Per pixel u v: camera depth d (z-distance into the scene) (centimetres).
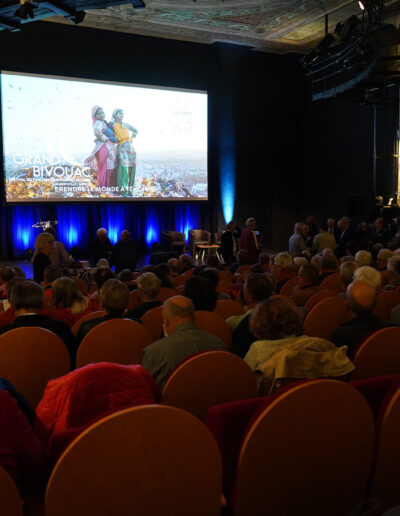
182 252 1430
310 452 143
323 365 188
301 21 1277
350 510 153
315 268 457
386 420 154
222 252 1151
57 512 116
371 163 1631
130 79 1379
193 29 1342
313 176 1619
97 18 1252
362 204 1359
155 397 185
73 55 1306
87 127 1321
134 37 1374
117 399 157
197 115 1462
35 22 1253
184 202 1460
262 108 1568
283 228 1625
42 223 1312
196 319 307
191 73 1459
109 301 308
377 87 1002
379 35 816
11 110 1239
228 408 151
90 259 1417
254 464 138
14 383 264
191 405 189
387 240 1066
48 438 155
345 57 973
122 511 121
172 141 1430
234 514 141
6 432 133
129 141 1373
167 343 230
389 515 91
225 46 1451
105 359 288
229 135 1529
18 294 299
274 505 143
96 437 116
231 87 1509
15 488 114
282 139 1600
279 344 210
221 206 1541
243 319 298
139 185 1392
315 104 1602
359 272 385
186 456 125
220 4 1162
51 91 1278
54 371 271
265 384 211
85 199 1327
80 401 155
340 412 145
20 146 1250
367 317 272
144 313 370
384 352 238
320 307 357
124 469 120
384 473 158
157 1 1141
